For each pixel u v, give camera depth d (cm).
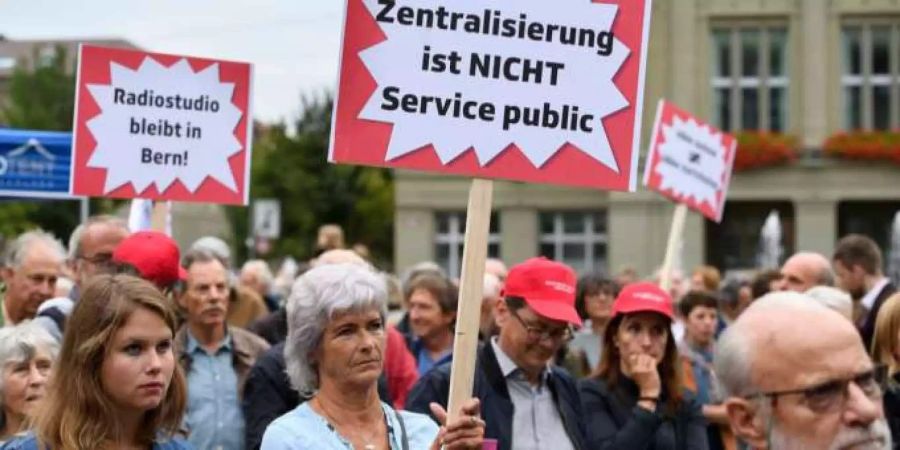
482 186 534
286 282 1869
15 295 842
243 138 846
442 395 647
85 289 460
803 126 4000
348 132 528
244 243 5078
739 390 345
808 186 3988
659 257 3959
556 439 639
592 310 1032
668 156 1121
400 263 4200
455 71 534
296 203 5312
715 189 1138
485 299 939
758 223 4106
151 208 934
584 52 545
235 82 846
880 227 4097
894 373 635
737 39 4028
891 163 3953
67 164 1238
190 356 723
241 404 708
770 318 344
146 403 452
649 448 705
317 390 516
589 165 544
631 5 548
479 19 536
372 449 497
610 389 709
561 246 4166
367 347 500
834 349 334
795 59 4009
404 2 532
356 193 5447
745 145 3962
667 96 3994
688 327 1045
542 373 656
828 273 989
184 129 838
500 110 537
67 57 4791
